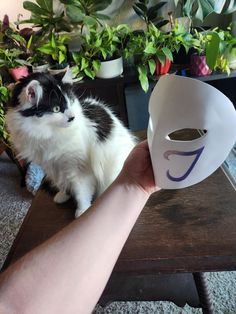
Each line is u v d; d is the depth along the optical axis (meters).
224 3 1.35
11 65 1.35
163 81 0.34
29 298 0.30
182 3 1.35
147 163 0.43
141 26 1.57
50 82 0.76
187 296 0.76
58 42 1.37
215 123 0.34
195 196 0.72
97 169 0.81
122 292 0.76
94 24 1.34
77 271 0.32
